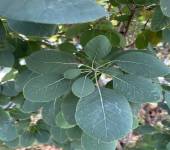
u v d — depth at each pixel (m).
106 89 0.24
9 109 0.38
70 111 0.26
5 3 0.14
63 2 0.15
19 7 0.14
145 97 0.24
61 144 0.41
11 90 0.36
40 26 0.20
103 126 0.22
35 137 0.41
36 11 0.14
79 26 0.34
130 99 0.24
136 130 0.45
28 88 0.26
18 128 0.39
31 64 0.26
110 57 0.27
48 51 0.26
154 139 0.44
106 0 0.38
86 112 0.23
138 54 0.26
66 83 0.26
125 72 0.26
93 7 0.15
